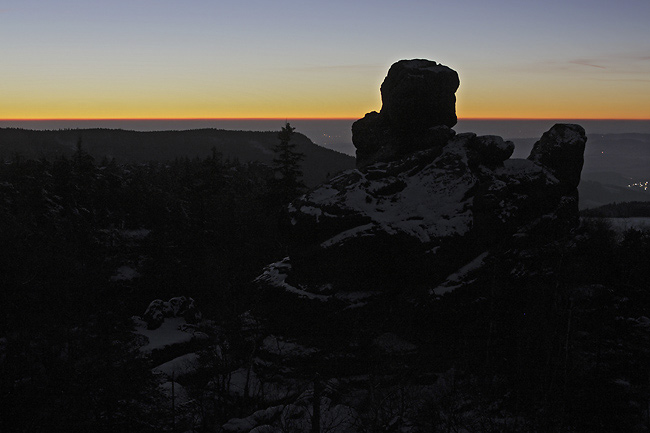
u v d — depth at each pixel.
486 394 33.00
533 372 34.09
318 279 39.56
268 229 67.88
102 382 27.98
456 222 39.09
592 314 38.66
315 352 36.94
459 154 43.41
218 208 68.62
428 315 36.81
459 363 35.72
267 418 31.56
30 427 26.19
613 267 44.72
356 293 38.91
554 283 39.06
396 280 38.94
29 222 56.34
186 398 35.28
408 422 29.89
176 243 64.06
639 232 49.41
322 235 40.00
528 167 43.66
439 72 44.47
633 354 34.94
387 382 33.69
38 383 28.20
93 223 65.62
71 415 26.89
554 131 47.38
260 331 39.69
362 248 38.31
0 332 39.41
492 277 38.25
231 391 35.75
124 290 58.94
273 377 36.59
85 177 68.69
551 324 36.66
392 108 44.62
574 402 31.16
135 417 28.30
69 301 41.56
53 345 30.27
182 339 48.62
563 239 42.25
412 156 43.59
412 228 38.31
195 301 58.66
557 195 43.56
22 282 43.34
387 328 37.72
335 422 30.45
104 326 33.06
